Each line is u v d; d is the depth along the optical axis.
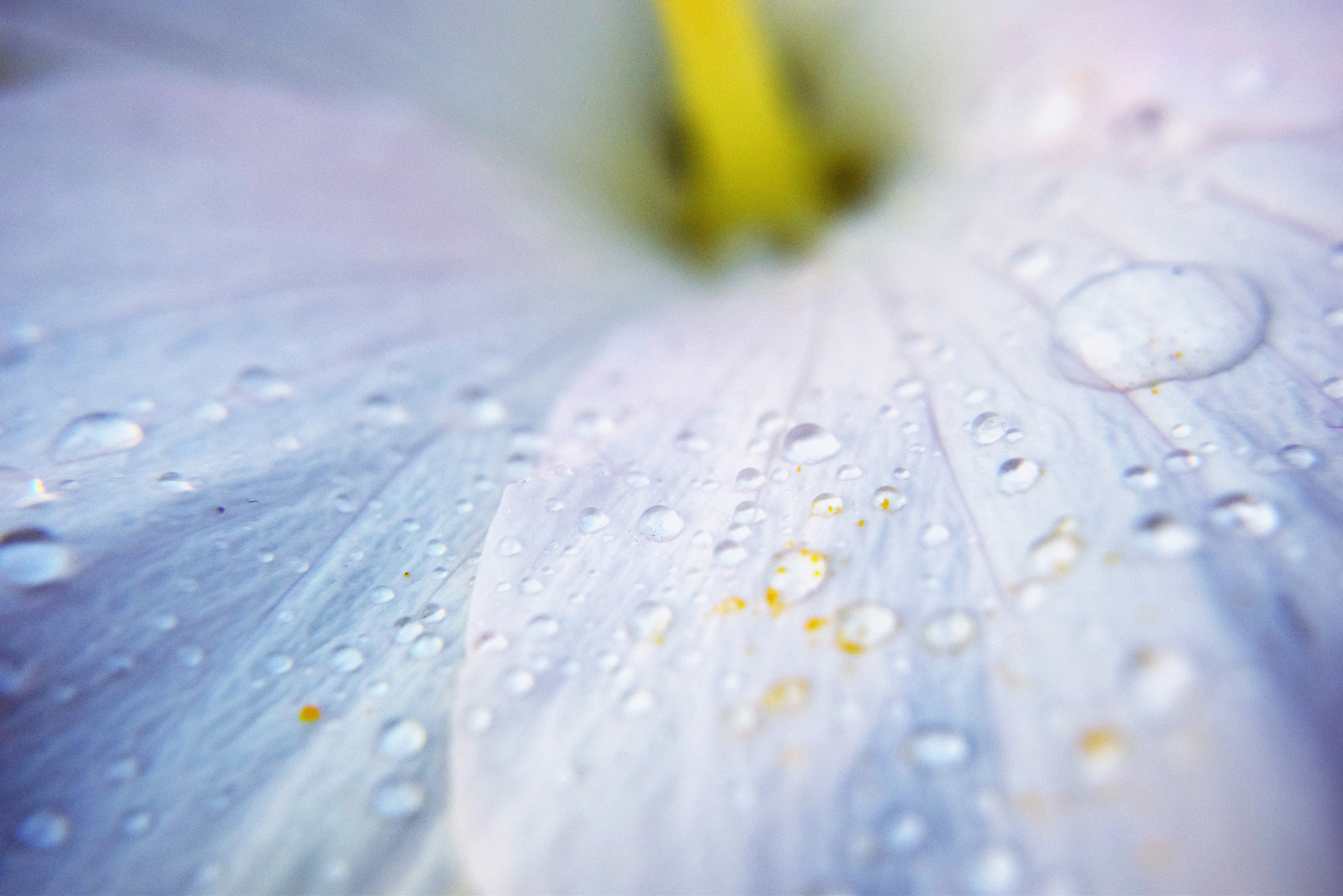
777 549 0.05
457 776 0.05
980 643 0.05
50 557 0.05
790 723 0.05
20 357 0.05
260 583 0.05
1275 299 0.05
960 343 0.05
